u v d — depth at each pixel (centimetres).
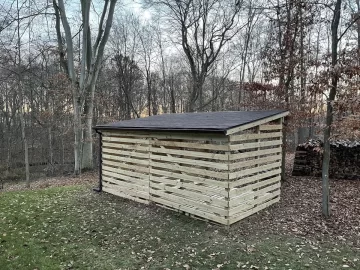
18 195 846
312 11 834
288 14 855
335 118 591
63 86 1403
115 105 2116
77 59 1662
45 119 1548
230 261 442
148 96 2448
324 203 602
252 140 605
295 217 608
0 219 643
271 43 1227
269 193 671
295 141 1756
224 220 558
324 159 603
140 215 647
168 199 668
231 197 558
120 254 478
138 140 731
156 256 468
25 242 527
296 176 953
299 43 873
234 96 2345
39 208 713
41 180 1489
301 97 754
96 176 1336
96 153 1923
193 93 1948
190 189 620
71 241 530
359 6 1251
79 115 1359
